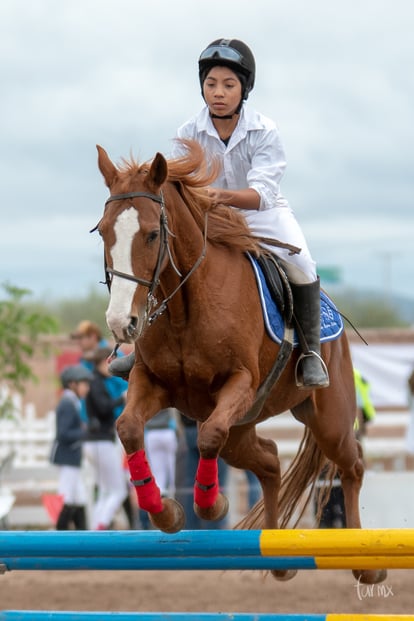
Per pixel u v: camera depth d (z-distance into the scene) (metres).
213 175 8.91
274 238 9.66
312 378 9.29
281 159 9.62
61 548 8.22
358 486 10.79
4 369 21.64
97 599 14.31
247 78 9.56
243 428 9.57
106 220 7.93
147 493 7.91
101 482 18.81
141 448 7.98
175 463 18.08
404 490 16.80
